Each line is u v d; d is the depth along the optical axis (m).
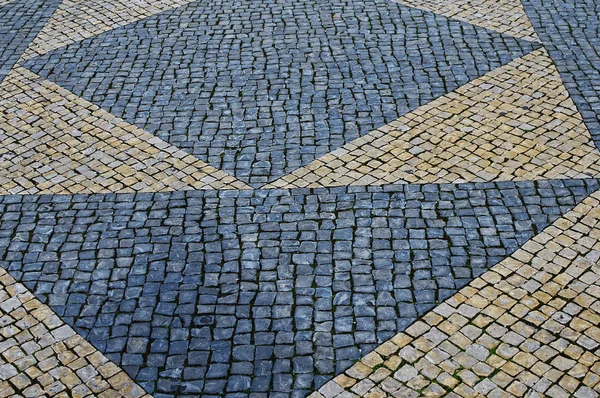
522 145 6.94
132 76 8.38
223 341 5.04
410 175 6.59
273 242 5.89
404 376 4.73
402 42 8.87
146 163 6.91
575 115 7.36
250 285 5.49
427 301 5.29
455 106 7.57
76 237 6.03
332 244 5.84
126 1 10.28
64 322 5.24
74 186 6.65
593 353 4.81
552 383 4.62
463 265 5.59
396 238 5.88
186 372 4.82
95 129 7.45
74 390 4.73
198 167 6.82
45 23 9.74
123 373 4.83
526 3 9.75
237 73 8.34
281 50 8.80
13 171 6.88
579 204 6.17
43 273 5.68
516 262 5.59
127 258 5.79
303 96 7.84
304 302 5.32
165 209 6.30
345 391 4.65
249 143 7.12
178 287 5.50
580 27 9.09
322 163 6.80
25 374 4.85
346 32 9.16
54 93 8.12
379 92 7.86
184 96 7.95
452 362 4.80
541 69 8.20
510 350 4.86
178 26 9.52
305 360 4.88
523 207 6.16
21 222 6.22
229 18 9.67
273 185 6.54
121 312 5.30
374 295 5.36
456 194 6.34
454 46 8.74
